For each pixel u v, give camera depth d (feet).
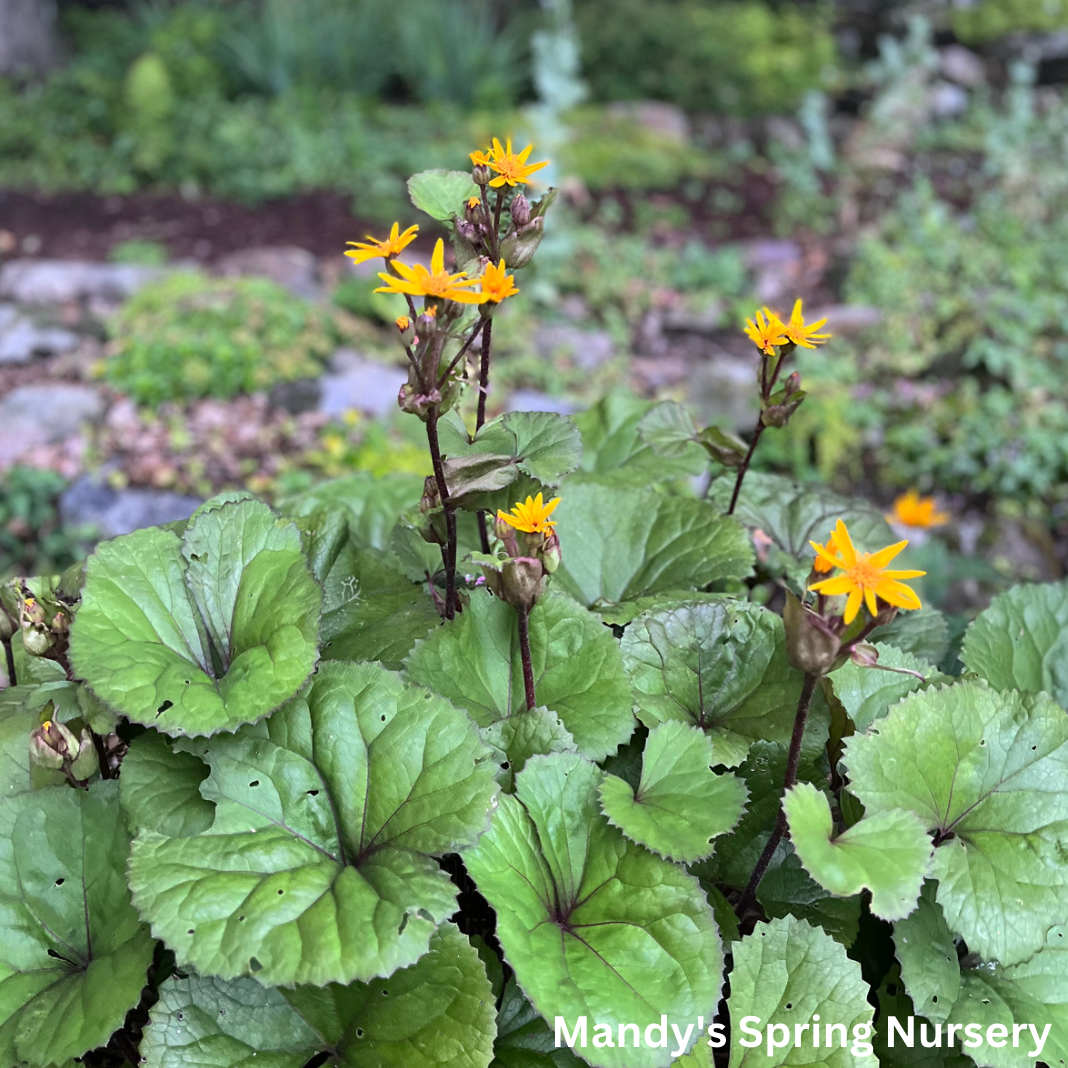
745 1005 2.66
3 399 8.87
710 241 12.80
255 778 2.67
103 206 13.25
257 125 14.80
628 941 2.57
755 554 3.64
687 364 10.23
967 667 3.34
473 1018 2.53
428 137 15.12
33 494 7.83
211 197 13.67
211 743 2.70
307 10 16.46
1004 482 8.65
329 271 11.43
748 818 2.99
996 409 9.17
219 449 8.43
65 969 2.62
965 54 16.67
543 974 2.46
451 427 3.01
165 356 9.04
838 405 9.13
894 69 15.12
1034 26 16.75
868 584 2.28
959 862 2.71
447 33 16.11
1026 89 14.89
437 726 2.69
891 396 9.55
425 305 2.56
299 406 8.97
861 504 4.02
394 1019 2.57
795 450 8.84
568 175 13.57
